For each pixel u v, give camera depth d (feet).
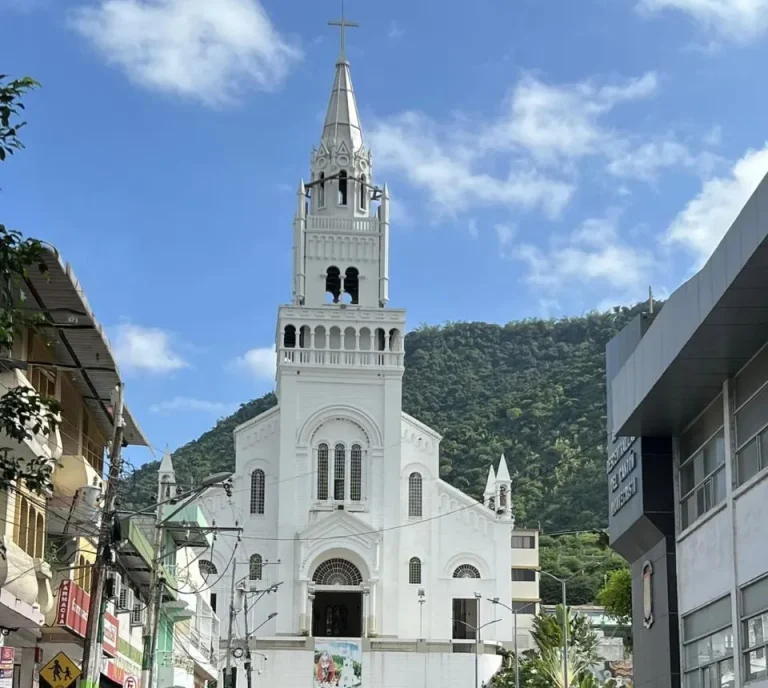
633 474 145.28
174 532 216.33
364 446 358.84
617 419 143.43
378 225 376.68
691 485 137.18
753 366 115.03
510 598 354.13
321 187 381.60
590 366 654.12
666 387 124.47
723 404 122.83
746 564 114.93
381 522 353.92
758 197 90.48
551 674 282.77
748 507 114.62
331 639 332.19
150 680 142.10
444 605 353.10
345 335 363.56
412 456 362.74
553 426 613.93
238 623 341.82
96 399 143.23
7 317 66.80
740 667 115.24
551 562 503.61
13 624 118.93
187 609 221.46
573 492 556.92
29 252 64.34
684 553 136.46
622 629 349.41
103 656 150.30
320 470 356.38
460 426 645.51
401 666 331.98
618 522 152.76
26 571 110.93
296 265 372.17
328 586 350.23
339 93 393.29
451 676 331.77
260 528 351.05
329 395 359.05
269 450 357.20
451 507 360.07
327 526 347.97
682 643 136.56
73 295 111.96
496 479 365.20
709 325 106.83
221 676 298.97
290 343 362.33
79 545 140.15
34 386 120.88
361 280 372.17
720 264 101.04
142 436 160.86
